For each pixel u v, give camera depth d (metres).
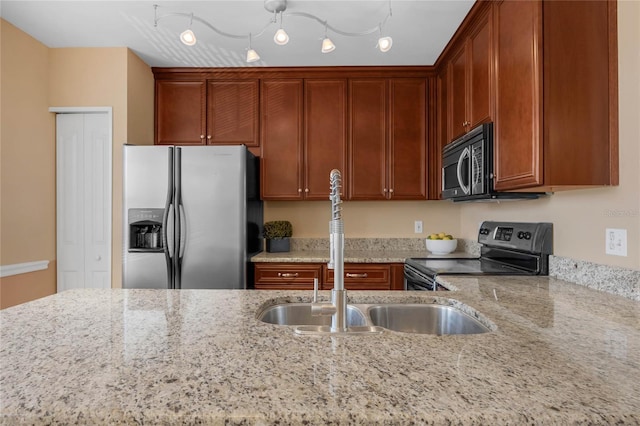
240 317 1.07
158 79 3.16
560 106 1.52
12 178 2.47
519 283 1.68
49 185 2.81
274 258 2.83
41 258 2.73
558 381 0.65
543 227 1.94
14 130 2.49
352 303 1.37
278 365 0.72
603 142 1.52
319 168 3.13
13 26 2.47
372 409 0.56
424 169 3.12
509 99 1.77
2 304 2.40
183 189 2.65
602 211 1.56
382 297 1.38
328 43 2.13
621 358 0.76
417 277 2.39
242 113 3.15
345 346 0.83
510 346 0.83
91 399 0.59
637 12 1.39
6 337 0.88
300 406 0.57
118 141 2.78
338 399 0.59
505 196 1.99
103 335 0.90
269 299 1.31
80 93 2.79
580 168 1.51
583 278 1.64
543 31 1.51
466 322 1.24
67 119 2.85
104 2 2.20
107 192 2.84
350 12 2.29
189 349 0.81
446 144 2.88
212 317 1.06
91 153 2.85
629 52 1.43
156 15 2.34
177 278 2.63
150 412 0.56
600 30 1.52
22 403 0.58
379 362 0.74
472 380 0.66
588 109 1.52
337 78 3.15
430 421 0.54
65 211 2.86
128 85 2.80
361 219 3.42
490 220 2.75
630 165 1.42
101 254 2.85
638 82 1.39
